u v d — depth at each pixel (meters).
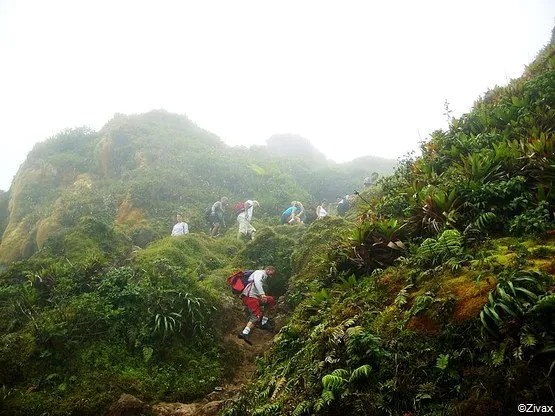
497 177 5.63
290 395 4.16
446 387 3.26
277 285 9.42
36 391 5.34
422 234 5.84
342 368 3.92
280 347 5.59
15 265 8.38
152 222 16.64
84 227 10.71
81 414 5.11
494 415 2.86
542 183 5.18
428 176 6.99
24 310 6.70
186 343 6.77
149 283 7.24
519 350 2.96
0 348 5.73
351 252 6.33
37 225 18.59
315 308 5.88
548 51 10.52
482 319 3.30
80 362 5.79
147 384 5.79
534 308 3.11
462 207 5.53
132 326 6.50
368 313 4.52
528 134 6.55
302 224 13.27
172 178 20.69
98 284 7.29
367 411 3.40
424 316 3.87
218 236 15.73
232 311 8.21
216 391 6.05
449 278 4.22
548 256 3.96
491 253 4.38
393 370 3.59
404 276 4.88
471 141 7.12
